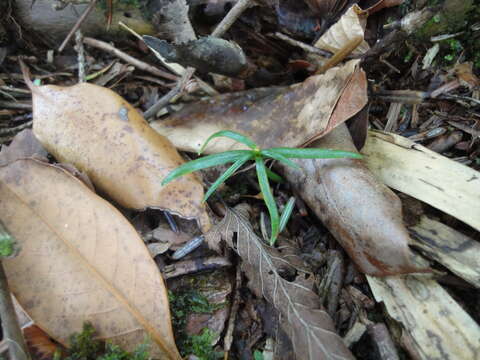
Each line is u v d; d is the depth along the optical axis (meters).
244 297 0.12
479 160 0.14
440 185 0.13
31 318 0.10
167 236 0.13
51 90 0.13
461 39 0.16
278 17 0.17
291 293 0.11
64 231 0.11
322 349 0.10
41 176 0.11
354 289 0.12
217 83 0.17
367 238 0.11
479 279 0.11
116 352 0.10
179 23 0.17
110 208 0.11
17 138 0.14
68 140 0.12
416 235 0.12
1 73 0.17
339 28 0.15
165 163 0.12
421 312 0.11
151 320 0.10
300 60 0.17
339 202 0.12
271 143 0.14
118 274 0.10
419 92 0.16
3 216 0.11
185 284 0.12
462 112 0.16
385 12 0.16
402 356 0.11
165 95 0.17
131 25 0.18
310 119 0.13
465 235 0.12
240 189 0.14
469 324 0.11
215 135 0.12
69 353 0.10
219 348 0.11
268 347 0.11
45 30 0.18
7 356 0.09
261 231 0.13
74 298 0.10
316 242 0.13
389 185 0.13
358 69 0.12
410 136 0.15
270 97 0.14
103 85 0.18
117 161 0.12
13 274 0.10
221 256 0.12
